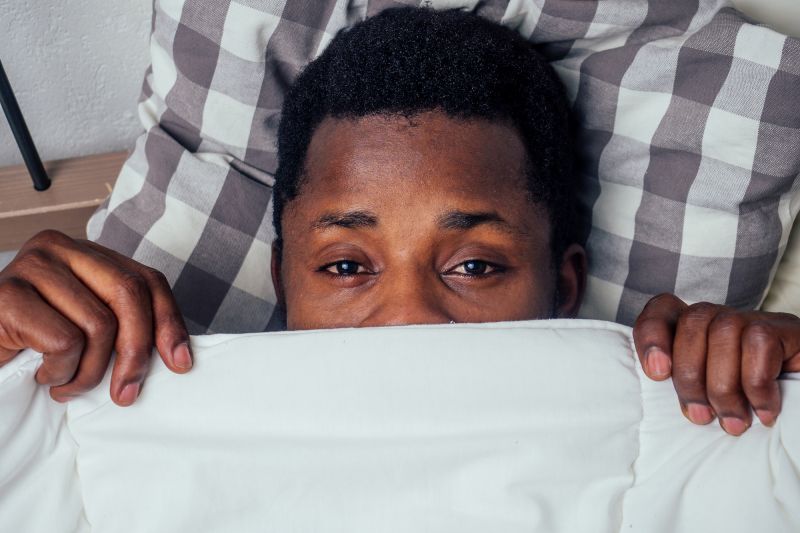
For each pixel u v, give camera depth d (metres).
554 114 0.75
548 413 0.54
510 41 0.75
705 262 0.79
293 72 0.85
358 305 0.69
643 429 0.54
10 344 0.54
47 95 1.00
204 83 0.85
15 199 0.96
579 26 0.79
